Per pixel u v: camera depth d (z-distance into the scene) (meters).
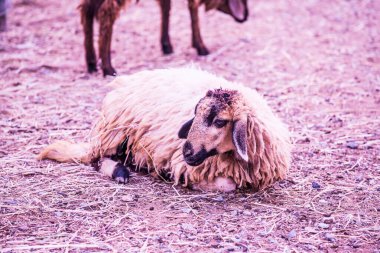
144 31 13.71
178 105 6.36
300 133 8.17
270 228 5.53
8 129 7.98
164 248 5.10
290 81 10.45
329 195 6.30
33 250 5.04
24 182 6.39
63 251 5.04
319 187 6.48
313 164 7.14
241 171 6.09
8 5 14.20
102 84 10.01
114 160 6.84
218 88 6.10
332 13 15.77
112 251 5.04
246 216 5.76
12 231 5.36
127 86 6.92
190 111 6.20
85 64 11.20
